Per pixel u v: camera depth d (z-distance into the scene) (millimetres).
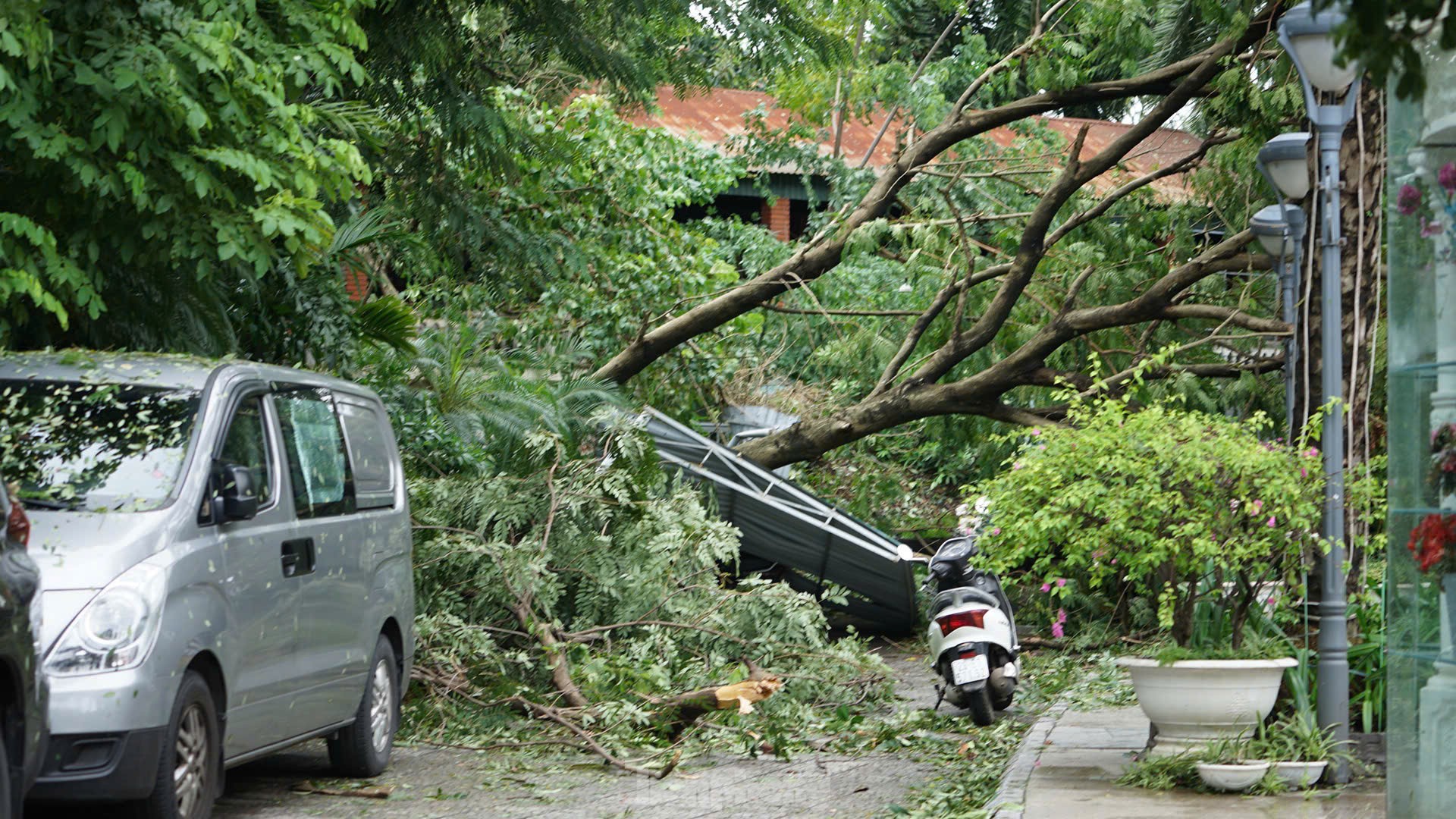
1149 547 7895
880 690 12391
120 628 6242
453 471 13883
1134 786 7801
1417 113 5484
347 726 8602
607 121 18406
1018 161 20828
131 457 7008
